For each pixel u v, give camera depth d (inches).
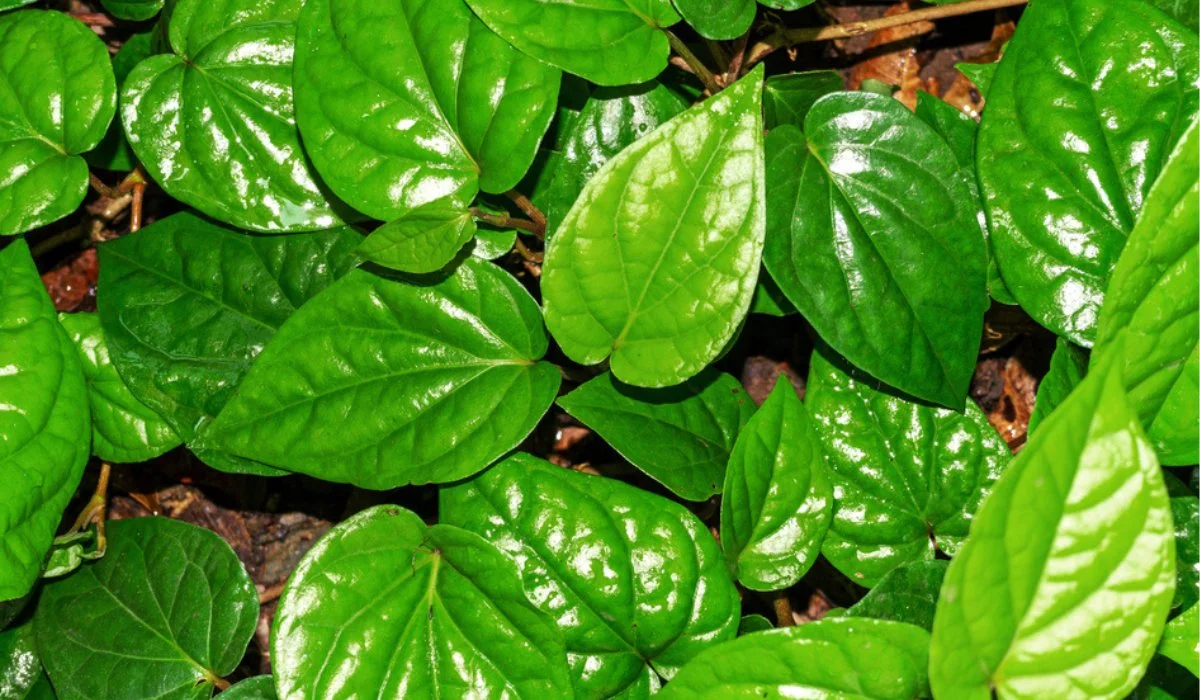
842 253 32.3
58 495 32.4
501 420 32.2
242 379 32.9
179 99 33.4
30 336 32.4
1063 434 27.9
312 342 32.3
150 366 33.2
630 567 31.9
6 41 33.4
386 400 32.4
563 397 32.2
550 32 31.9
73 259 36.2
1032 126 32.2
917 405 33.2
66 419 32.5
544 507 32.0
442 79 32.1
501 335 32.5
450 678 31.7
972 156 33.6
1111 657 28.3
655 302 31.3
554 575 31.9
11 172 33.1
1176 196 29.3
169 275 33.5
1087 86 32.0
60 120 33.3
